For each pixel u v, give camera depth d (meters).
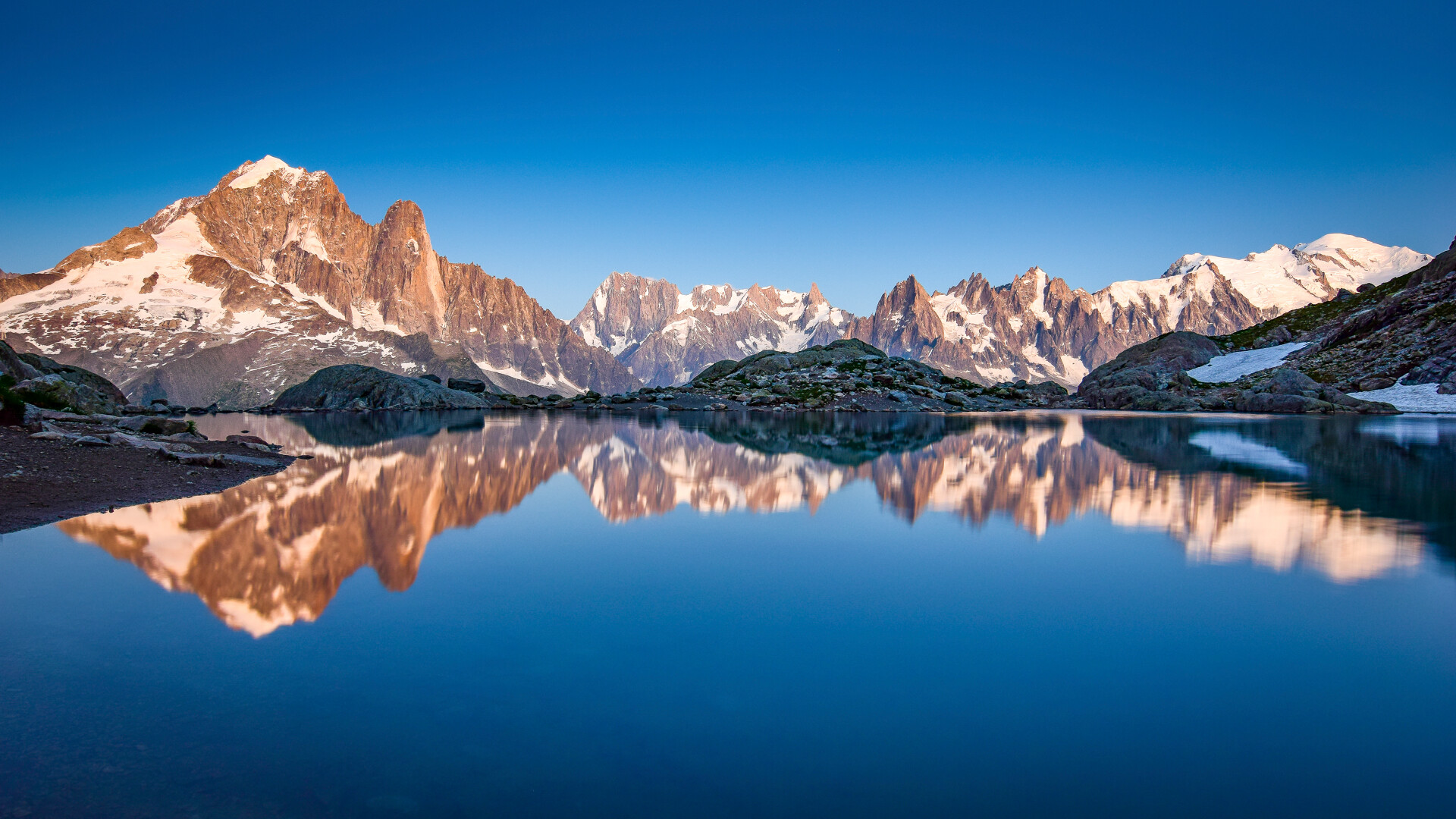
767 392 112.00
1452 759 6.99
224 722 7.63
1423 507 20.61
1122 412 101.19
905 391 110.94
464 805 6.17
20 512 18.25
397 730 7.50
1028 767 6.84
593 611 11.34
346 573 13.52
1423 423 65.44
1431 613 11.31
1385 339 108.38
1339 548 15.68
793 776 6.67
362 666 9.13
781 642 10.02
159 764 6.79
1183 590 12.59
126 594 12.00
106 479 22.73
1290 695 8.37
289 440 46.09
